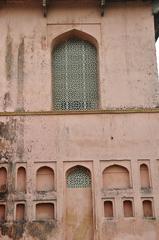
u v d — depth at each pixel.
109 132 15.13
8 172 14.53
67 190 14.52
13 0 17.28
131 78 16.30
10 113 15.23
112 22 17.25
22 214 14.09
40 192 14.30
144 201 14.30
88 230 14.07
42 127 15.13
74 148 14.90
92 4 17.45
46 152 14.82
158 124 15.25
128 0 17.41
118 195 14.33
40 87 16.08
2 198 14.18
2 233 13.77
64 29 17.08
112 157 14.80
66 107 16.38
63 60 17.08
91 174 14.61
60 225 13.91
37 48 16.72
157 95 16.00
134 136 15.09
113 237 13.80
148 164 14.74
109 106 15.87
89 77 16.84
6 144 14.90
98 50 16.88
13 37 16.89
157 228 13.91
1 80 16.16
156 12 17.38
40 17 17.22
